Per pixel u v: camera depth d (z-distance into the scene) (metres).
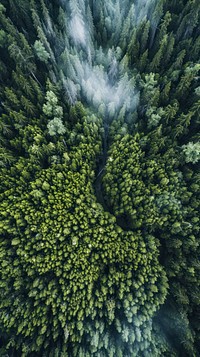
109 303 25.59
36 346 24.33
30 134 29.59
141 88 32.19
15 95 29.42
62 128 29.22
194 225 28.45
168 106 29.75
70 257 26.94
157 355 24.45
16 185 28.67
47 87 30.61
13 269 26.38
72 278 26.47
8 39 29.72
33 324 24.72
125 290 26.47
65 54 31.47
